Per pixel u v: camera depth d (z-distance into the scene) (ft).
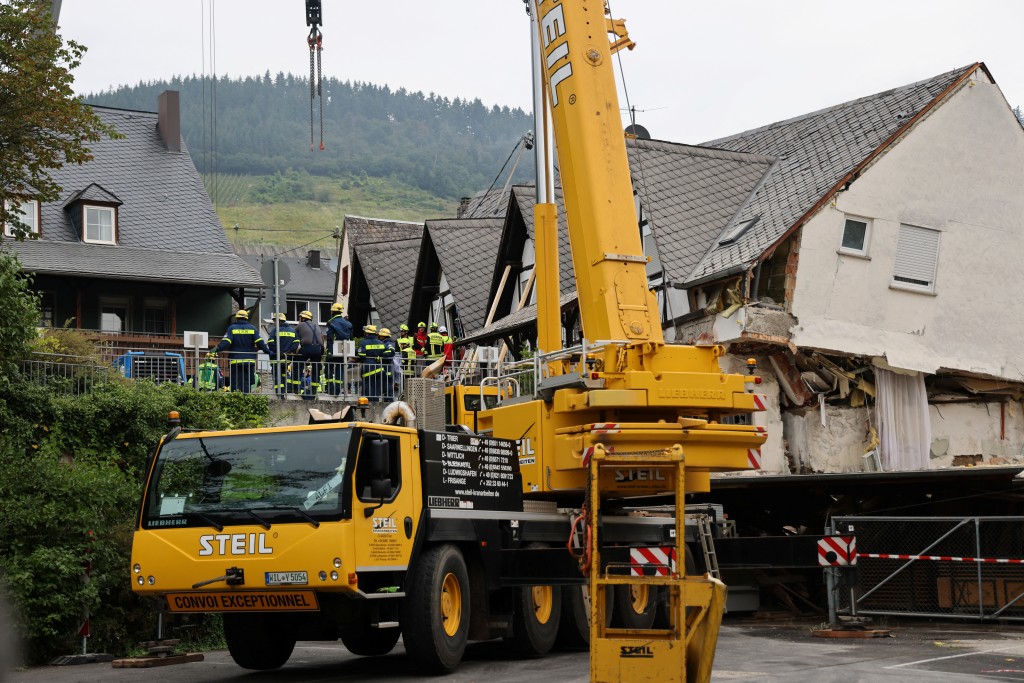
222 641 76.89
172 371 109.19
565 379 64.85
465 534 59.47
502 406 70.90
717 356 65.72
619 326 63.82
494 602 63.05
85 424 86.53
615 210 64.85
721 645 70.03
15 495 70.69
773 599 102.06
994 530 96.22
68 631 69.67
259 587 52.54
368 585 53.36
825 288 120.26
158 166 185.57
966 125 129.59
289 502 52.95
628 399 62.95
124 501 77.30
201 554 53.62
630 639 44.86
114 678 59.21
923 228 126.41
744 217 129.70
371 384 120.37
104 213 169.68
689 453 64.54
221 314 173.06
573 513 69.36
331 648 77.15
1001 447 132.05
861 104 140.67
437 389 74.69
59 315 162.09
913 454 124.36
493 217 182.60
